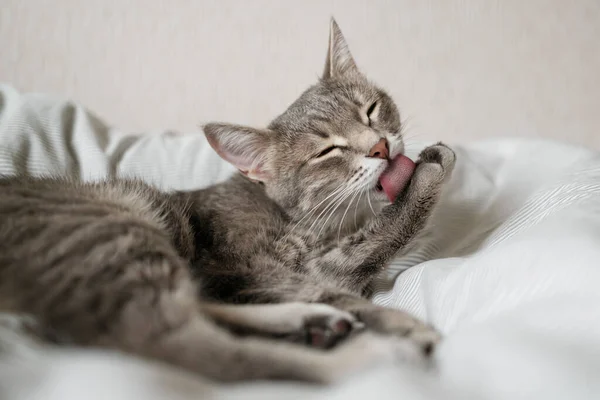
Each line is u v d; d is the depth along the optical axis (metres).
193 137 0.63
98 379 0.23
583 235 0.33
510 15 0.77
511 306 0.32
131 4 0.74
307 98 0.52
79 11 0.73
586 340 0.27
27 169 0.51
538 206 0.43
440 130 0.80
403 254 0.49
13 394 0.23
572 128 0.81
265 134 0.49
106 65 0.76
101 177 0.51
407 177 0.47
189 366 0.30
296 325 0.37
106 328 0.31
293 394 0.25
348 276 0.47
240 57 0.77
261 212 0.49
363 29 0.76
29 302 0.32
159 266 0.34
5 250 0.33
